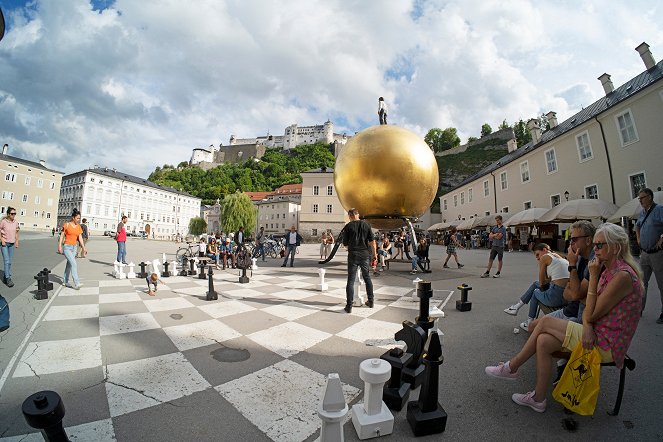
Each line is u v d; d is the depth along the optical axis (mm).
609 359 2064
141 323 4102
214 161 132875
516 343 3479
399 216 7941
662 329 3928
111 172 79812
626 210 12875
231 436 1902
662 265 4156
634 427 2018
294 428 1983
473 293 6250
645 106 16016
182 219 94312
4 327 3078
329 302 5391
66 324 4020
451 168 72938
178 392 2410
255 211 59625
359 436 1895
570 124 23547
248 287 6785
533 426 2033
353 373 2752
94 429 1948
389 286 7027
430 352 2014
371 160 7406
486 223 25000
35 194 66000
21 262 10719
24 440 1863
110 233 59781
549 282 3715
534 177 24500
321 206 44438
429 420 1934
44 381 2557
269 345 3387
